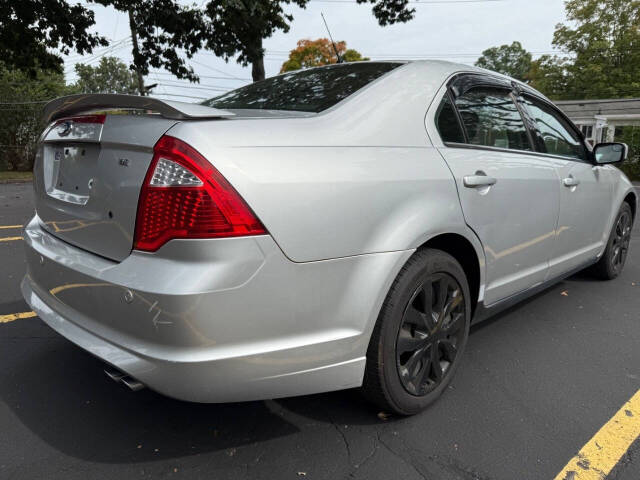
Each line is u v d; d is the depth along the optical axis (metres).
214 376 1.51
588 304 3.67
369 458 1.85
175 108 1.54
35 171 2.24
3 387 2.30
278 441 1.94
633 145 18.64
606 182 3.66
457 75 2.44
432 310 2.08
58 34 13.48
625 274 4.51
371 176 1.79
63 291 1.83
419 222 1.89
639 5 37.28
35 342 2.79
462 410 2.20
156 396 2.27
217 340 1.49
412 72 2.23
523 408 2.23
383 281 1.79
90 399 2.23
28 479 1.70
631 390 2.42
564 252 3.18
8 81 24.14
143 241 1.54
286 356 1.62
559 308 3.58
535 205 2.66
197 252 1.45
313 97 2.11
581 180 3.21
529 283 2.83
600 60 38.81
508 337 3.05
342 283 1.71
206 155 1.47
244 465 1.80
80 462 1.80
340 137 1.80
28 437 1.94
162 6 13.31
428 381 2.14
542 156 2.90
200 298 1.43
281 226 1.55
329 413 2.14
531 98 3.06
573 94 39.78
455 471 1.79
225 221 1.46
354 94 2.01
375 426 2.06
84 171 1.83
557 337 3.06
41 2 12.88
